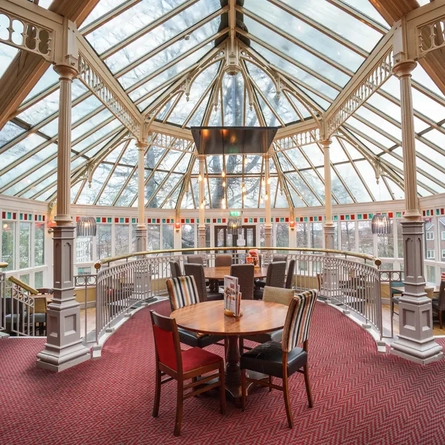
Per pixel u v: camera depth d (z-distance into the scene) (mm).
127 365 3330
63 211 3473
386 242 9586
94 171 8562
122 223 10281
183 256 7332
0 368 3250
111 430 2240
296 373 3100
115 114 5738
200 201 8734
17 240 7609
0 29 3674
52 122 5707
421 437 2139
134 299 5863
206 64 6648
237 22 6090
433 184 7543
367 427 2252
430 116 5461
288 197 11117
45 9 3371
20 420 2354
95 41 4617
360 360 3381
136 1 4355
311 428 2248
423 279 3500
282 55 6129
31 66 3885
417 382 2873
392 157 7781
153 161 9289
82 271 9602
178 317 2809
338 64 5473
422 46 3713
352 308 5207
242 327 2494
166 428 2262
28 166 6648
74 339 3436
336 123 6508
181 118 8281
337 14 4527
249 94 7707
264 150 6809
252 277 4758
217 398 2658
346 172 9344
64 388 2834
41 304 5402
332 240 6965
